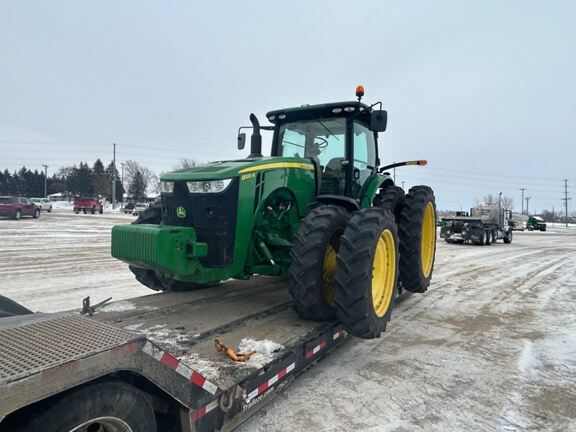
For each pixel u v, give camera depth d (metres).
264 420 2.72
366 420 2.76
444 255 13.27
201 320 3.39
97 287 6.45
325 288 3.56
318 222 3.42
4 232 16.31
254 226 3.68
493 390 3.26
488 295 6.89
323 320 3.48
